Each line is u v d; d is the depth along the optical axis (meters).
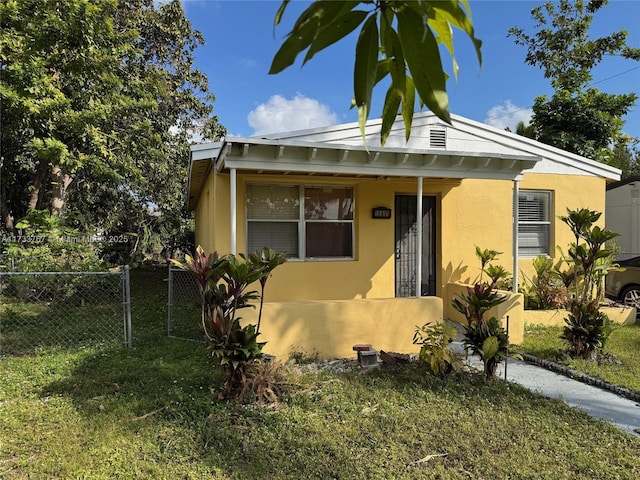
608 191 10.98
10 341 5.88
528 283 8.03
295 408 3.73
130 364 4.88
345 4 0.81
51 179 11.76
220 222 6.35
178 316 7.69
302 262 6.86
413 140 7.47
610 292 9.18
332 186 7.16
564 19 16.70
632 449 3.18
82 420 3.49
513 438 3.31
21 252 7.72
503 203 8.07
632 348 5.88
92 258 8.64
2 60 7.57
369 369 4.72
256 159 5.34
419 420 3.55
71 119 8.13
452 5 0.79
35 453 3.00
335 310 5.36
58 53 8.23
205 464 2.88
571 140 13.28
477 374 4.64
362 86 0.87
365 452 3.06
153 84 10.79
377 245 7.30
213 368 4.73
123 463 2.87
